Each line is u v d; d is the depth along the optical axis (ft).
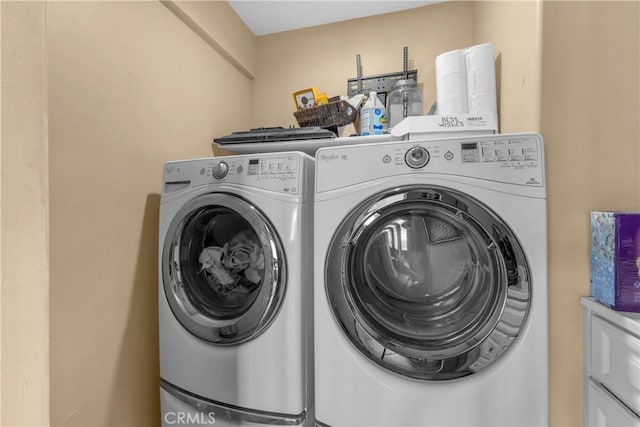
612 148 2.90
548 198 3.00
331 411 3.01
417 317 3.14
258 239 3.64
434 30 6.22
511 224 2.69
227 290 3.85
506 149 2.77
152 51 4.14
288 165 3.33
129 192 3.71
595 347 2.72
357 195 3.03
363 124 5.70
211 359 3.38
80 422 3.06
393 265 3.22
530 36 3.30
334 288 3.05
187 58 4.88
